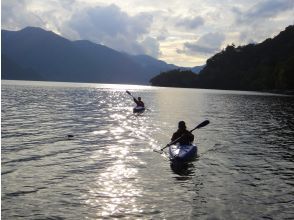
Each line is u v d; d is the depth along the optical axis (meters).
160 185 13.05
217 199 11.73
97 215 10.27
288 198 11.95
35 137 22.25
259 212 10.73
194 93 117.06
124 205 11.05
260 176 14.48
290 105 60.22
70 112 39.38
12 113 35.88
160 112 42.75
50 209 10.60
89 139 22.11
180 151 17.62
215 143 21.95
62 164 15.70
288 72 129.25
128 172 14.66
